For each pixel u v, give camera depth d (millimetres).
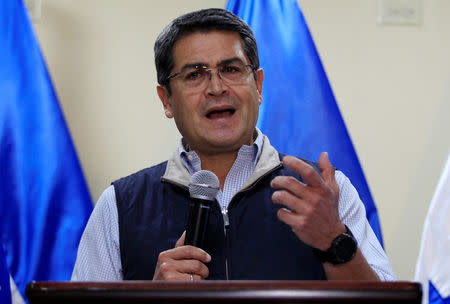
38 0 4543
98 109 4535
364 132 4652
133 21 4625
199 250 2324
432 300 4047
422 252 4145
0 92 4141
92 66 4562
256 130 3154
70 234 4105
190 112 2887
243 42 2963
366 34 4715
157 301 1414
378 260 2814
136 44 4609
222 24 2922
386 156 4645
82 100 4531
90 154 4496
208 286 1413
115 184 3129
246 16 4340
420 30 4727
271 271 2748
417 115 4672
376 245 2896
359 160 4551
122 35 4605
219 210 2869
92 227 3041
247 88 2879
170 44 2969
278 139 4168
